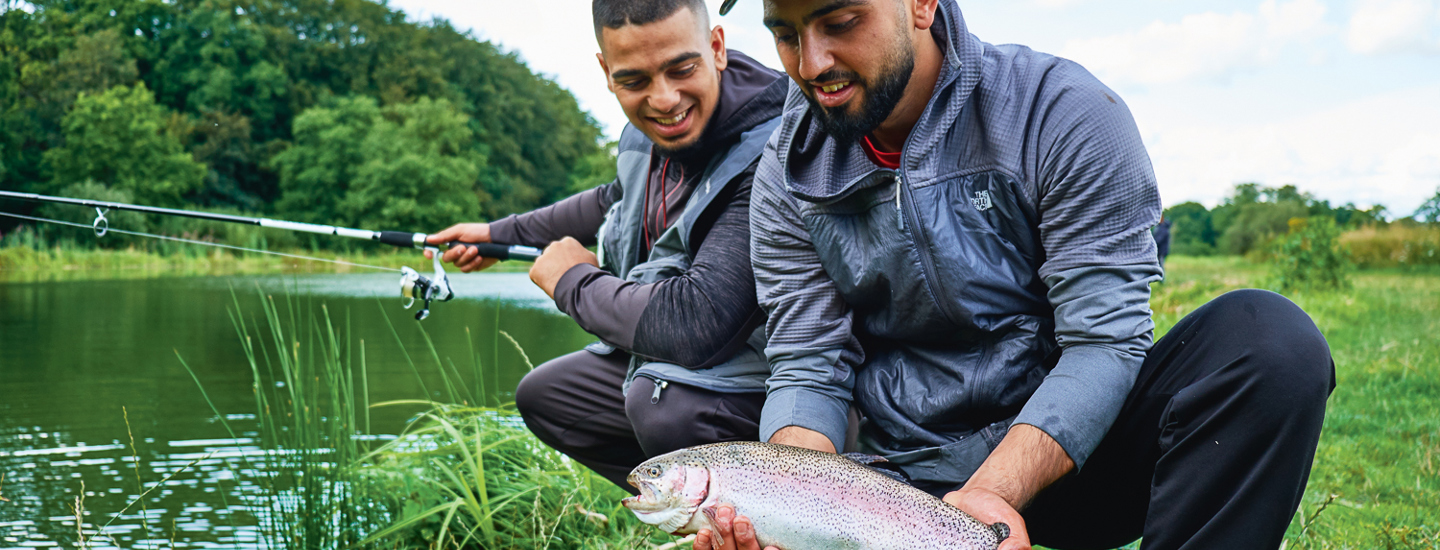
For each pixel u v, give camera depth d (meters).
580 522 2.81
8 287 18.02
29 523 3.01
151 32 60.09
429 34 68.06
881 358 1.93
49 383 5.94
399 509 2.88
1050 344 1.79
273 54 60.94
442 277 2.85
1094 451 1.73
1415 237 19.08
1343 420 3.77
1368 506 2.57
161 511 3.13
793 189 1.82
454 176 52.44
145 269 27.73
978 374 1.77
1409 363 5.00
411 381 5.61
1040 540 1.88
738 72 2.32
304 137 52.84
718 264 2.16
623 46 2.16
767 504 1.50
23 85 51.75
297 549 2.71
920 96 1.72
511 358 6.64
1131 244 1.65
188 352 7.63
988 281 1.73
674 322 2.13
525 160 66.94
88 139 46.78
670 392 2.15
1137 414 1.67
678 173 2.38
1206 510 1.53
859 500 1.49
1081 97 1.65
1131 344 1.64
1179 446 1.54
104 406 5.09
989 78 1.70
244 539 2.86
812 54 1.63
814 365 1.88
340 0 64.81
